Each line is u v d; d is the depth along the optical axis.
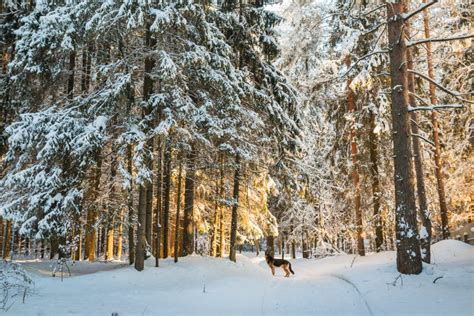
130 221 15.98
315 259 26.83
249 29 18.88
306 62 21.23
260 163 19.52
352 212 25.05
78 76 18.83
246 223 23.09
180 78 14.33
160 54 13.44
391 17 12.86
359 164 21.42
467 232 22.23
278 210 30.73
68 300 9.76
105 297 10.43
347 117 20.50
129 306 9.18
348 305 8.95
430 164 21.92
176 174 18.91
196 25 15.05
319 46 20.17
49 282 12.56
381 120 18.62
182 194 23.20
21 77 15.74
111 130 15.09
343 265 18.28
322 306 8.94
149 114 14.43
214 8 16.23
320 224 29.16
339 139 22.56
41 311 8.23
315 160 28.22
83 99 15.13
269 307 9.05
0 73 17.88
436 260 14.79
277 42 20.33
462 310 7.36
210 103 15.25
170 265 15.80
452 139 21.16
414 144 16.19
